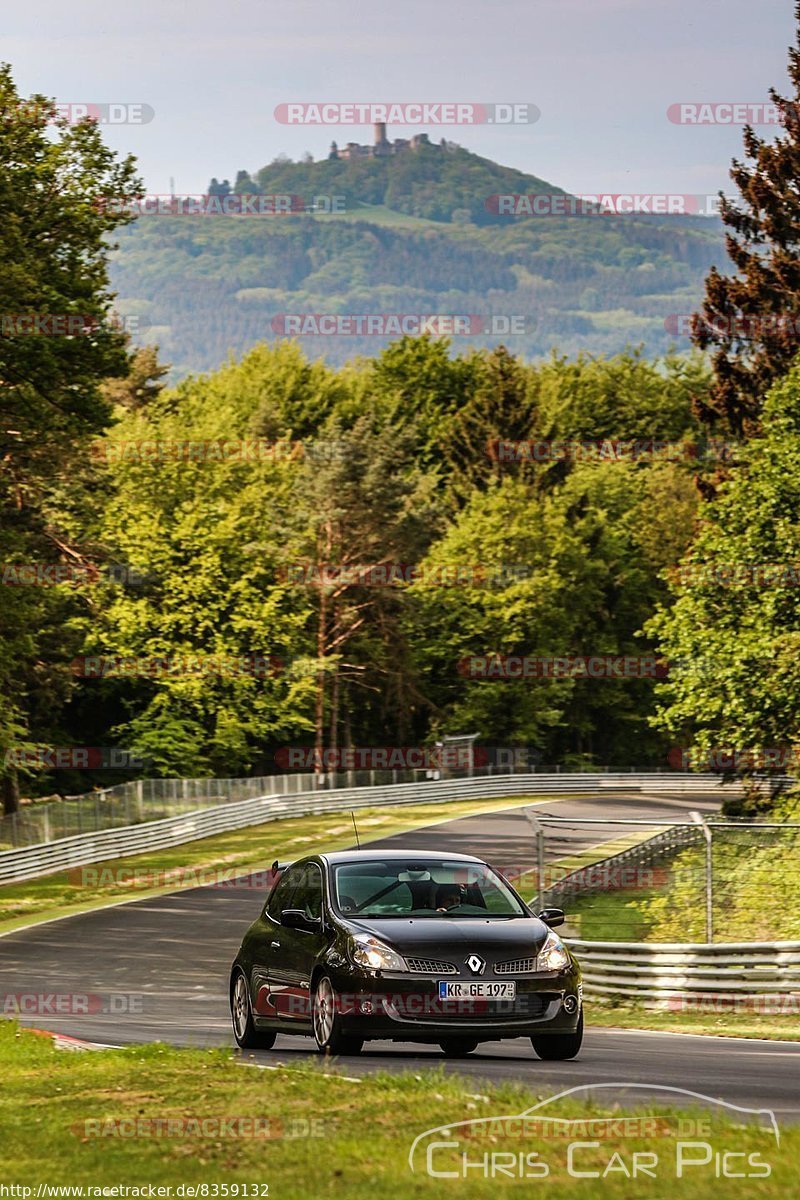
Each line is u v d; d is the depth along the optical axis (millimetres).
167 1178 23578
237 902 129625
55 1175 24234
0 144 132250
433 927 41438
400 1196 21688
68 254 137625
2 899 131375
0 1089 34906
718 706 119125
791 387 124125
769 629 118062
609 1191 21531
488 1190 21859
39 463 144500
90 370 135125
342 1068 36906
